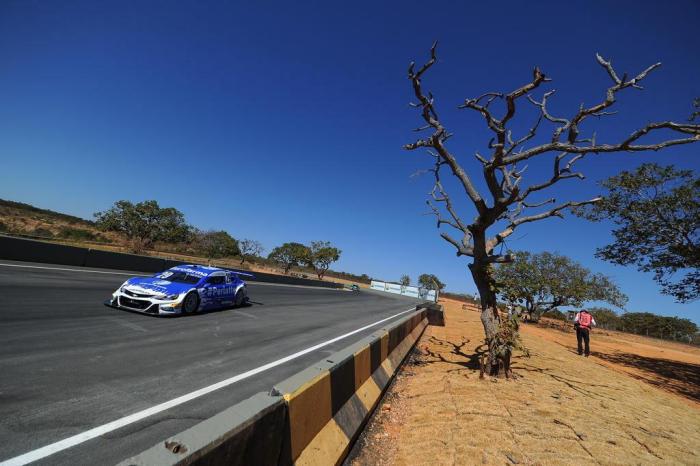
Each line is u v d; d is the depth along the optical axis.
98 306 9.57
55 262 16.41
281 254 53.88
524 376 7.85
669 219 14.79
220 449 1.92
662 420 6.25
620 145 5.86
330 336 10.52
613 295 31.44
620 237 16.34
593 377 9.02
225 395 4.99
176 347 7.09
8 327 6.55
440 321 18.28
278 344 8.66
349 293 39.44
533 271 32.09
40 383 4.46
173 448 1.72
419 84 6.71
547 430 4.85
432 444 4.39
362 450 4.24
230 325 10.21
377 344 6.17
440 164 8.56
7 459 2.92
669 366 16.61
